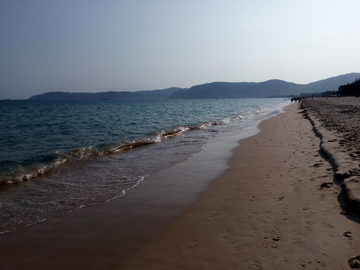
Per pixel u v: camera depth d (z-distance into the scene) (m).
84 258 3.43
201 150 10.99
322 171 6.23
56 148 11.47
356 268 2.74
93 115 34.72
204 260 3.21
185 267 3.10
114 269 3.17
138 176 7.29
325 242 3.31
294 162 7.57
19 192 6.01
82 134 16.17
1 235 4.08
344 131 11.03
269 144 11.37
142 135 15.44
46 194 5.89
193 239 3.77
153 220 4.50
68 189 6.23
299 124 18.47
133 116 32.84
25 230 4.23
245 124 22.58
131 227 4.27
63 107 64.81
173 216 4.64
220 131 17.78
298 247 3.27
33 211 4.97
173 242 3.73
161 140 14.02
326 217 3.95
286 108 53.44
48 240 3.91
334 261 2.92
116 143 11.92
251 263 3.06
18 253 3.58
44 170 7.80
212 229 4.03
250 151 10.16
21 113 39.34
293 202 4.70
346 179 4.95
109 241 3.84
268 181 6.14
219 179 6.73
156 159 9.45
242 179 6.56
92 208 5.10
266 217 4.23
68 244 3.79
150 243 3.74
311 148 9.12
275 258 3.11
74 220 4.58
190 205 5.11
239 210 4.64
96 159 9.48
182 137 15.12
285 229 3.77
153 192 5.96
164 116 33.19
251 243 3.49
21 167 7.91
